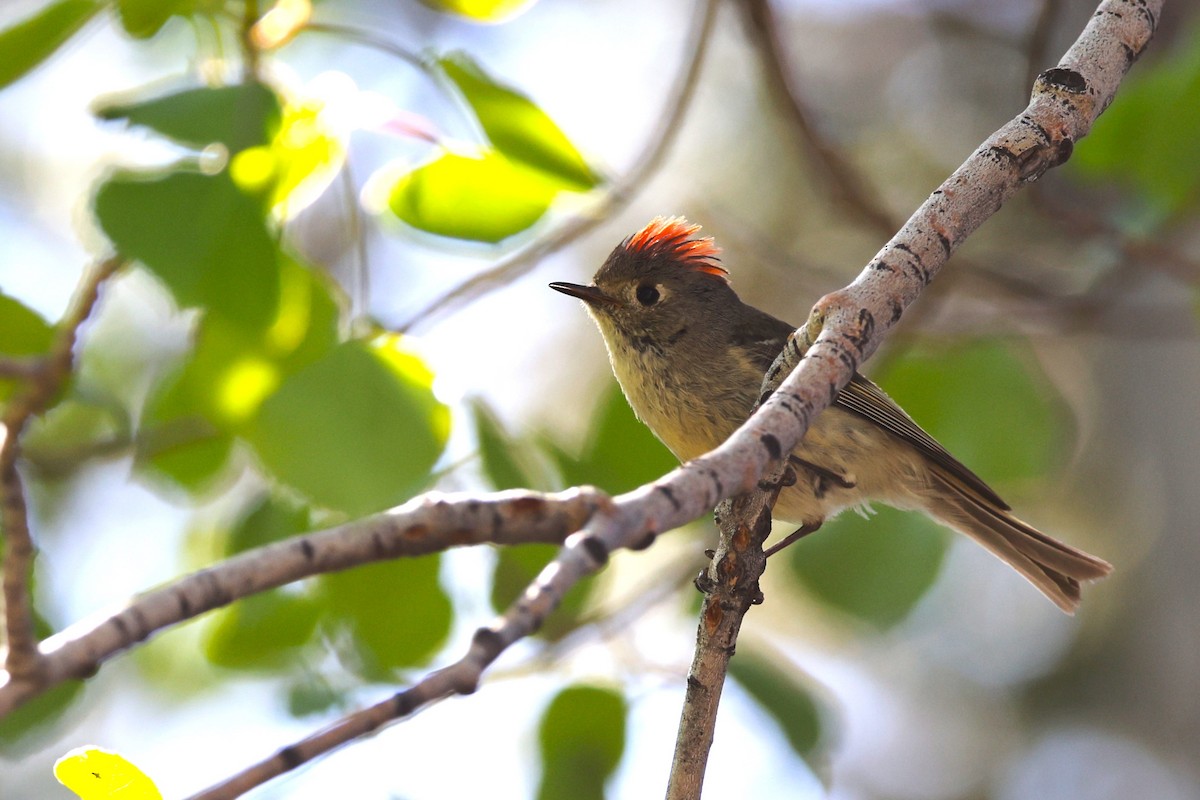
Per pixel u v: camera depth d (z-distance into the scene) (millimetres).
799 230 15867
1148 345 13359
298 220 11414
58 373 5910
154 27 6629
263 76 6680
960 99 16531
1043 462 9609
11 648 3523
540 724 8266
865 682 16375
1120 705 14766
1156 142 9523
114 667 11711
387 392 6422
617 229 16031
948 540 8945
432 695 3520
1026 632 16281
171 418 7305
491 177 6996
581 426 15062
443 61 6645
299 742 3512
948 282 10828
